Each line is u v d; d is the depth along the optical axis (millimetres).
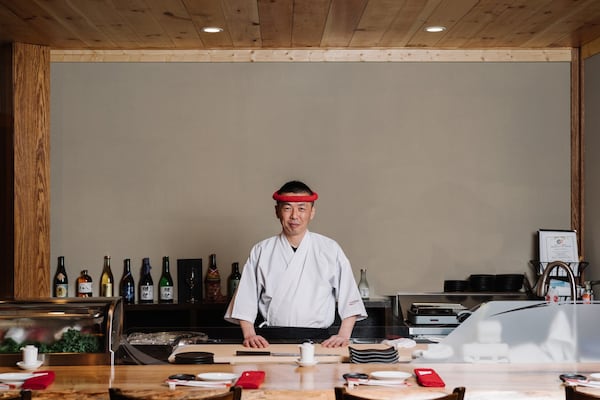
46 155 5121
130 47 5273
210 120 5367
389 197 5387
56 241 5328
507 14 4457
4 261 5262
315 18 4520
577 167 5406
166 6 4246
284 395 2455
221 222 5367
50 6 4227
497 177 5422
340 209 5371
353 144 5387
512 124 5426
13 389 2568
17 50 5047
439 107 5406
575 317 2852
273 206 5367
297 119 5379
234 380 2625
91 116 5355
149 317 5328
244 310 3953
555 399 2434
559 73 5414
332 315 4023
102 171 5355
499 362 2850
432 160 5402
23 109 5059
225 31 4848
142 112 5367
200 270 5328
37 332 2963
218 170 5375
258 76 5371
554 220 5418
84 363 2939
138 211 5355
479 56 5402
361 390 2492
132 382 2627
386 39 5098
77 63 5340
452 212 5402
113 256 5340
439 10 4348
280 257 3971
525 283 5395
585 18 4566
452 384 2574
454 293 5191
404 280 5371
